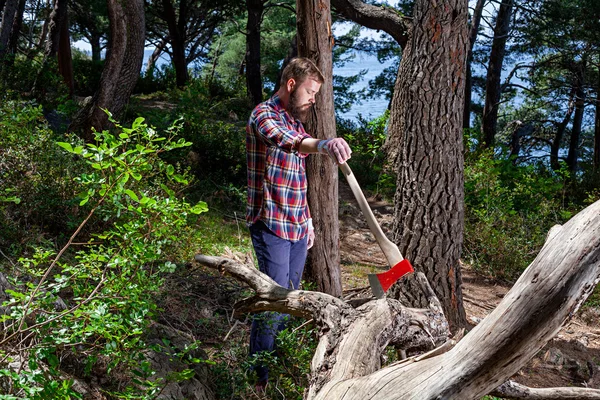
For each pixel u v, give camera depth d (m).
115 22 9.12
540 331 1.87
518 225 8.74
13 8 15.68
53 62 15.77
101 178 2.70
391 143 12.34
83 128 9.41
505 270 7.89
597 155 21.86
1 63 14.91
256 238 3.64
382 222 9.26
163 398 3.11
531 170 11.17
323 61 4.66
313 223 4.88
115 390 3.08
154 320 3.89
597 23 18.52
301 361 3.62
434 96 4.95
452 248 5.08
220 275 5.25
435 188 4.99
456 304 5.14
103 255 2.81
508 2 19.28
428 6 4.94
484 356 1.94
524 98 31.14
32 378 2.35
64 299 3.82
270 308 3.36
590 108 25.62
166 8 22.25
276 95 3.53
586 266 1.81
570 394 3.04
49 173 5.44
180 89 20.69
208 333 4.31
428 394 2.02
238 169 9.83
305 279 5.05
